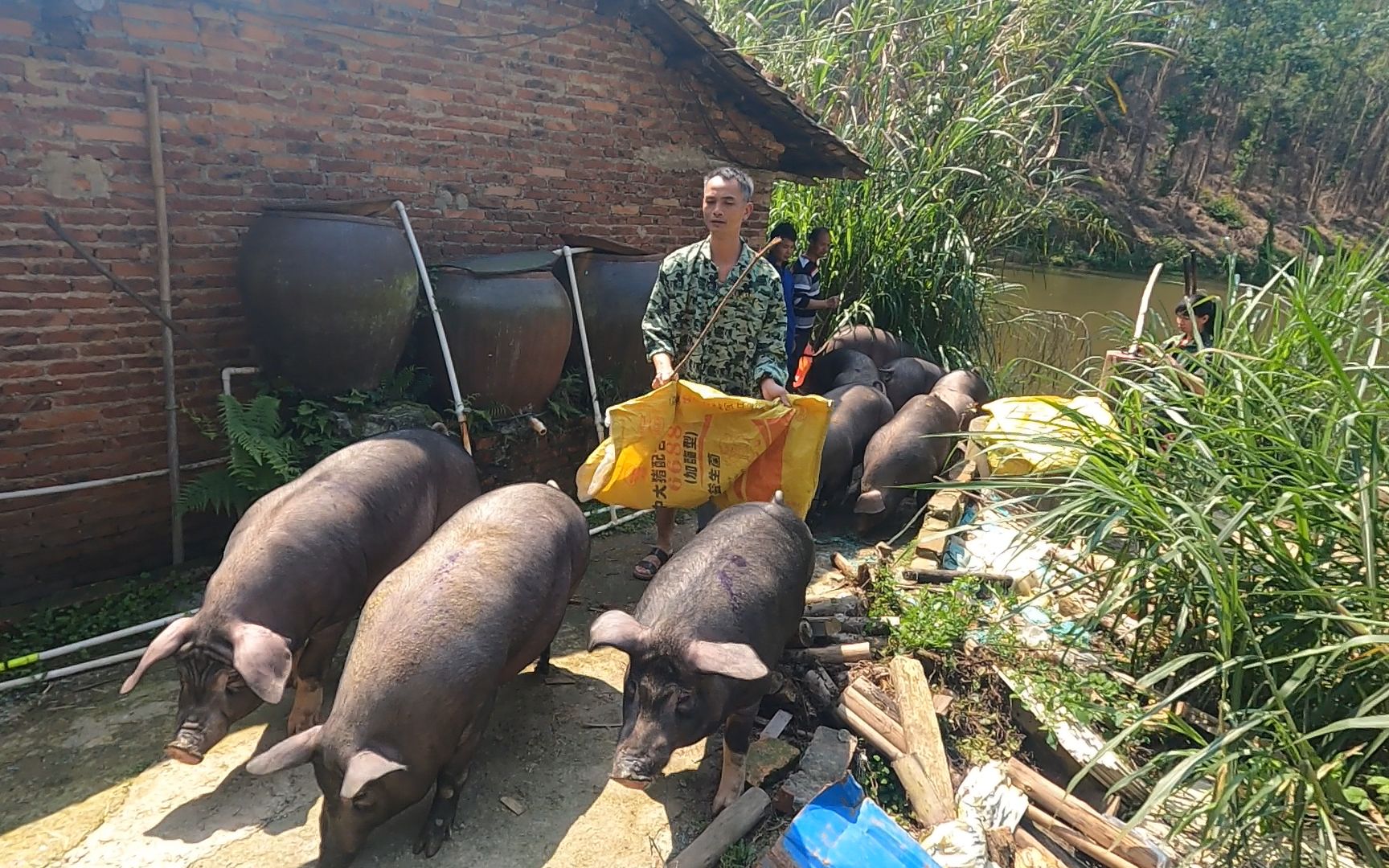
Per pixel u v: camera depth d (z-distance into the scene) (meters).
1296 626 3.75
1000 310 13.52
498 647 3.38
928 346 10.99
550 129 6.80
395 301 5.35
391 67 5.80
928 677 4.33
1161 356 5.08
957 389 8.34
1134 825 3.02
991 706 4.19
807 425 4.54
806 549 4.12
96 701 4.14
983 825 3.52
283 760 2.98
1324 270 5.58
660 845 3.48
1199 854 3.42
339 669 4.54
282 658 3.20
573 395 6.85
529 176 6.76
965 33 11.33
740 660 3.09
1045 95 11.11
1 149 4.46
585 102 6.97
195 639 3.34
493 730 4.08
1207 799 3.39
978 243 11.95
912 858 3.22
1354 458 3.68
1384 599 3.44
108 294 4.90
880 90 10.81
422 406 5.68
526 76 6.54
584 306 6.78
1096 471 4.29
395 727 3.09
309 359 5.26
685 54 7.27
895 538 5.91
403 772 3.10
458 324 5.84
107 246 4.86
